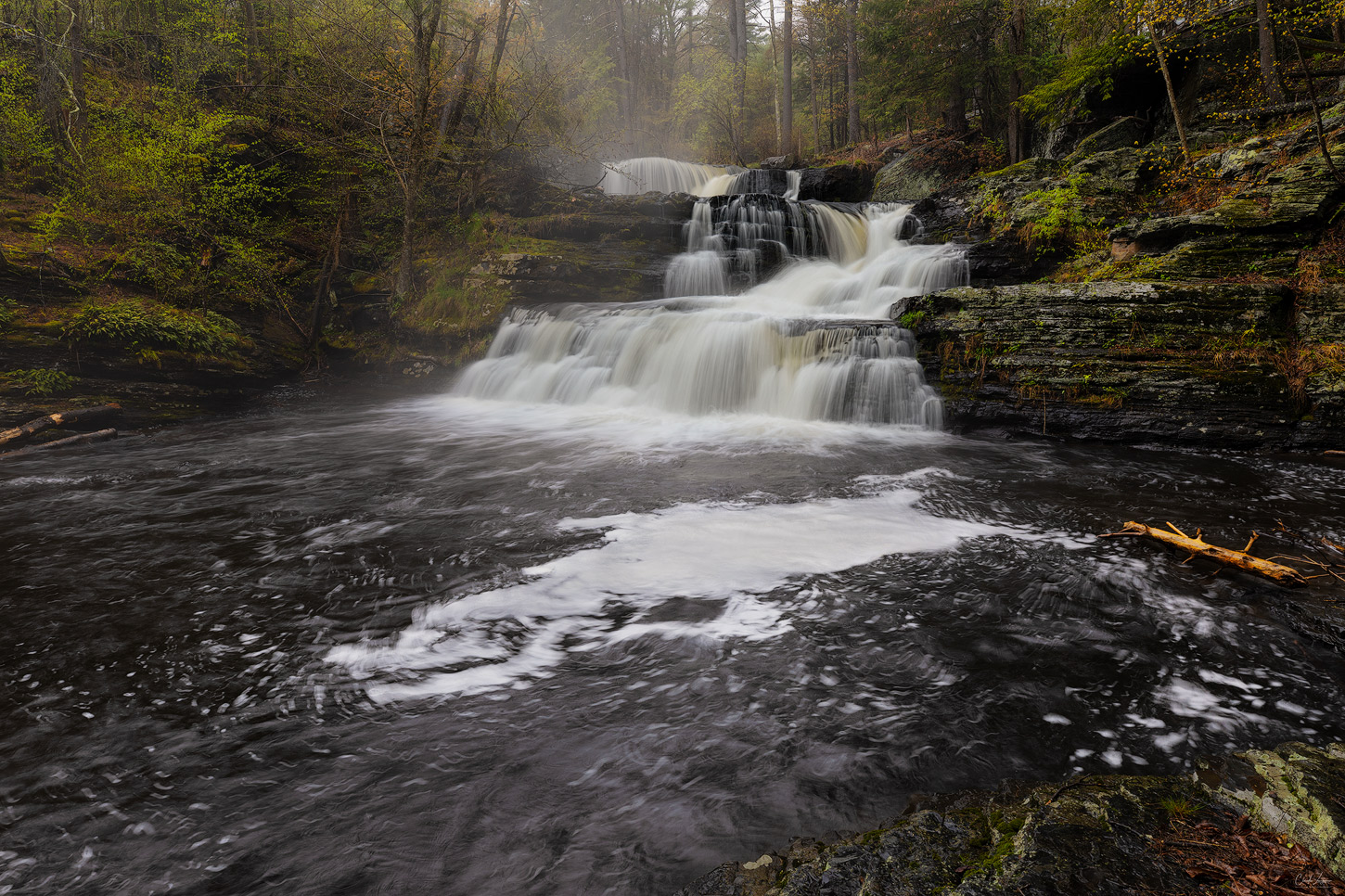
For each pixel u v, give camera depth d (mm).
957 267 13992
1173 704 3051
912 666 3387
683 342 12102
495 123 19219
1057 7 19891
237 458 8469
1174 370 8844
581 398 12953
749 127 40000
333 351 16172
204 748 2775
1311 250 9633
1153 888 1830
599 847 2236
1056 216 13539
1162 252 11102
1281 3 15320
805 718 2945
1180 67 17406
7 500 6500
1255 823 2141
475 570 4621
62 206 12594
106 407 10547
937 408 9984
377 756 2717
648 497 6410
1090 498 6355
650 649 3561
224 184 15305
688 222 18609
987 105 25141
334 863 2189
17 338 10633
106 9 17656
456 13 17344
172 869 2170
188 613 3996
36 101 14109
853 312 14258
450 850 2236
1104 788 2361
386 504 6273
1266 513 5883
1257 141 12664
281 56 18234
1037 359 9516
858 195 24438
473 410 12500
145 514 6004
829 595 4223
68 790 2527
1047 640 3645
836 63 34688
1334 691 3150
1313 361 8430
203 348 12602
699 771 2609
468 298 15820
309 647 3590
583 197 19344
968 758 2672
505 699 3111
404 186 16234
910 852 2070
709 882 2070
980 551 4984
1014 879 1861
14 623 3867
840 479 7109
